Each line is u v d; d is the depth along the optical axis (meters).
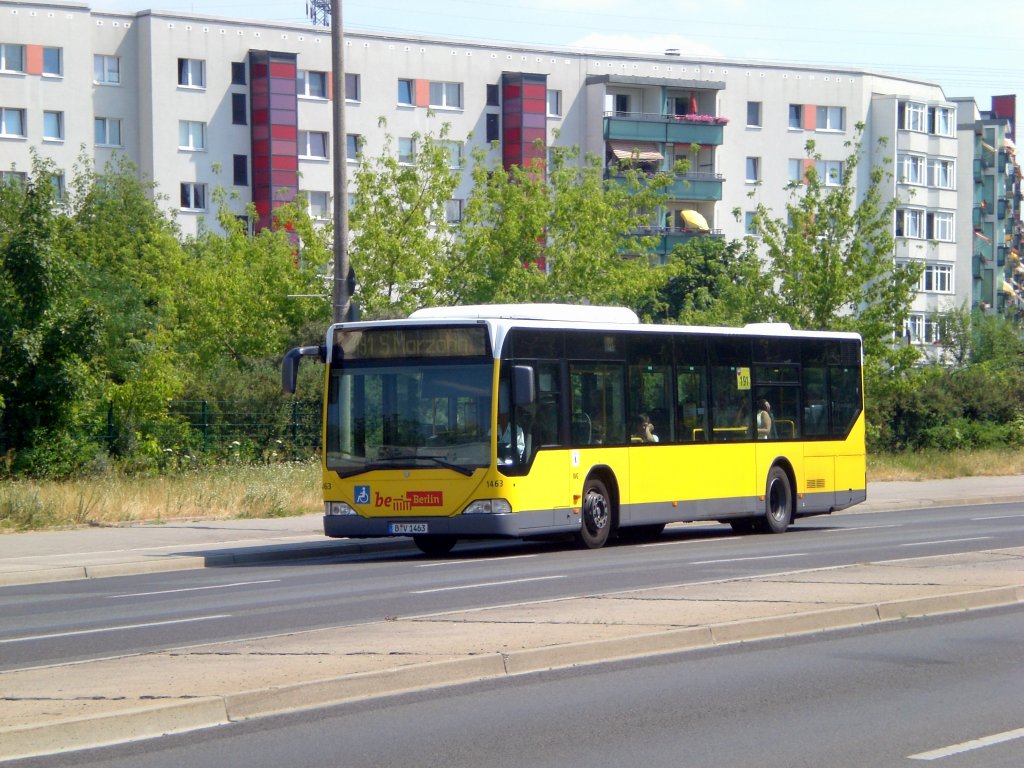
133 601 18.92
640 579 19.56
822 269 57.22
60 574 22.75
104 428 41.97
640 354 26.97
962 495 42.66
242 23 84.56
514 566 22.50
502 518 23.77
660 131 94.94
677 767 9.14
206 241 71.88
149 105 82.44
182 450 43.78
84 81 81.25
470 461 23.91
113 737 9.90
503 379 24.03
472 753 9.52
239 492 34.34
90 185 74.00
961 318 98.00
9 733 9.43
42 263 39.28
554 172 59.28
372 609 16.81
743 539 28.22
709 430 28.36
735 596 16.48
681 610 15.28
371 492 24.36
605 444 26.00
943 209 107.62
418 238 54.41
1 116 79.25
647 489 26.83
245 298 56.72
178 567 24.20
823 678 12.19
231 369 50.34
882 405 61.91
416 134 57.19
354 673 11.58
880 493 43.72
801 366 30.84
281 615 16.53
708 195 96.56
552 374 25.02
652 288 60.16
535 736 10.00
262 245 60.28
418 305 53.94
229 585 20.81
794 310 57.47
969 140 121.25
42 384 39.03
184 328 55.84
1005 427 65.00
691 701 11.21
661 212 96.12
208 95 83.75
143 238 69.38
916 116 105.38
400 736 9.99
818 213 58.06
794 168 101.44
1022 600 17.23
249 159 84.94
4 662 13.26
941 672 12.47
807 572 19.09
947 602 16.36
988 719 10.61
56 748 9.61
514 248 56.19
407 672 11.74
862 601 15.98
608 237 58.12
